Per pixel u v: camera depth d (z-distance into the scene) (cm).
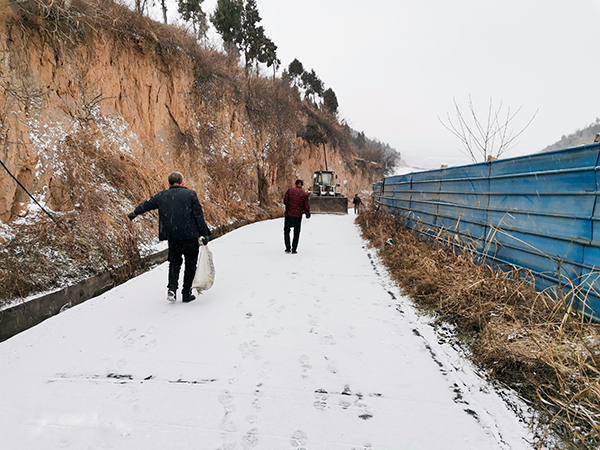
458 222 495
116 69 885
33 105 584
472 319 314
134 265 588
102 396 226
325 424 199
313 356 278
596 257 274
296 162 3008
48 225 492
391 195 1056
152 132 1023
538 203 347
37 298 369
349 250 732
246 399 222
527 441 184
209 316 366
